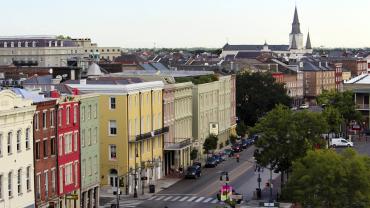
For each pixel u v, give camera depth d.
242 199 117.88
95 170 118.00
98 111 119.62
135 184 125.69
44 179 99.38
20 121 91.69
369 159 98.69
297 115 121.38
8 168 88.81
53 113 102.19
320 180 94.12
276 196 121.00
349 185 93.62
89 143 115.62
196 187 133.00
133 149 131.12
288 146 118.94
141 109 135.25
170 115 153.00
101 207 115.00
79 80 133.38
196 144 167.75
